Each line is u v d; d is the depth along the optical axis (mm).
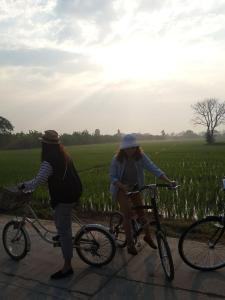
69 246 3559
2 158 25281
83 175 12766
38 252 4238
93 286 3361
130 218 3879
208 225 4086
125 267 3736
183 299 3078
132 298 3127
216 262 3652
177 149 39500
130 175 3936
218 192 8312
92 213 6629
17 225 4004
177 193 8109
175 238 4566
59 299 3154
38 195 8000
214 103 65562
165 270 3475
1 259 4078
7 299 3178
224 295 3129
